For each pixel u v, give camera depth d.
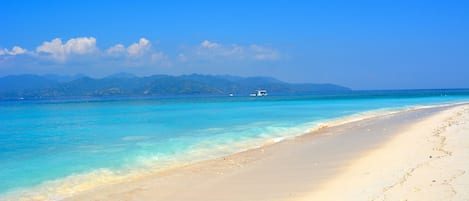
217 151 20.61
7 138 26.45
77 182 14.47
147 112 55.72
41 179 14.86
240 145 22.56
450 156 14.56
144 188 13.45
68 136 27.16
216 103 90.62
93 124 36.50
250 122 37.00
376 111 50.94
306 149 20.52
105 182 14.46
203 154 19.77
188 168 16.50
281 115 46.34
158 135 27.17
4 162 17.78
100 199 12.34
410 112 46.59
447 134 21.58
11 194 13.02
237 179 14.11
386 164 14.53
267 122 36.75
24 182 14.45
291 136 26.45
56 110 64.44
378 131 27.19
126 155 19.39
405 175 12.19
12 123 38.44
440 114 39.44
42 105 90.75
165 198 12.20
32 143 23.81
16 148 21.86
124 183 14.24
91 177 15.17
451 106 56.31
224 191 12.59
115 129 31.56
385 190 10.85
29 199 12.53
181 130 30.30
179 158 18.77
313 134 27.28
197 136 26.41
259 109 60.81
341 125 32.97
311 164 16.16
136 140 24.67
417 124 30.33
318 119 39.84
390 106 63.72
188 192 12.73
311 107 65.06
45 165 17.17
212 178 14.47
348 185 12.02
